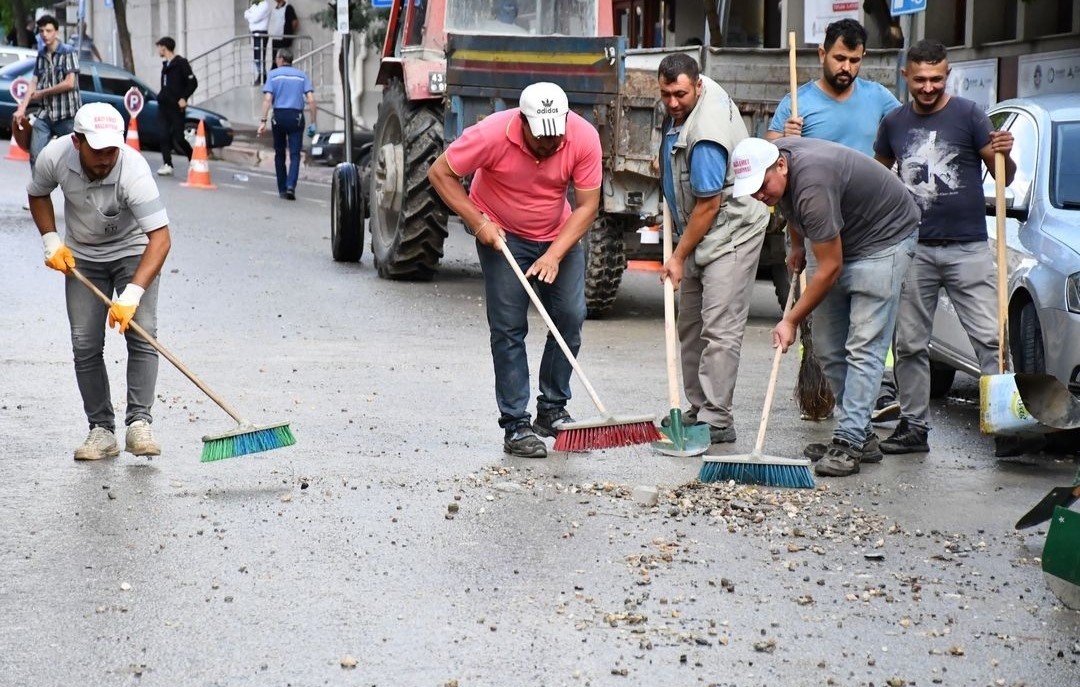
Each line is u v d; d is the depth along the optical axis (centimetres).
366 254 2328
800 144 1009
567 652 677
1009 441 1095
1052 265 1134
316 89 4931
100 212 1005
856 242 1031
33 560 797
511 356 1077
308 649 674
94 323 1027
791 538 873
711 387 1126
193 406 1214
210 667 652
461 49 1770
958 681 654
